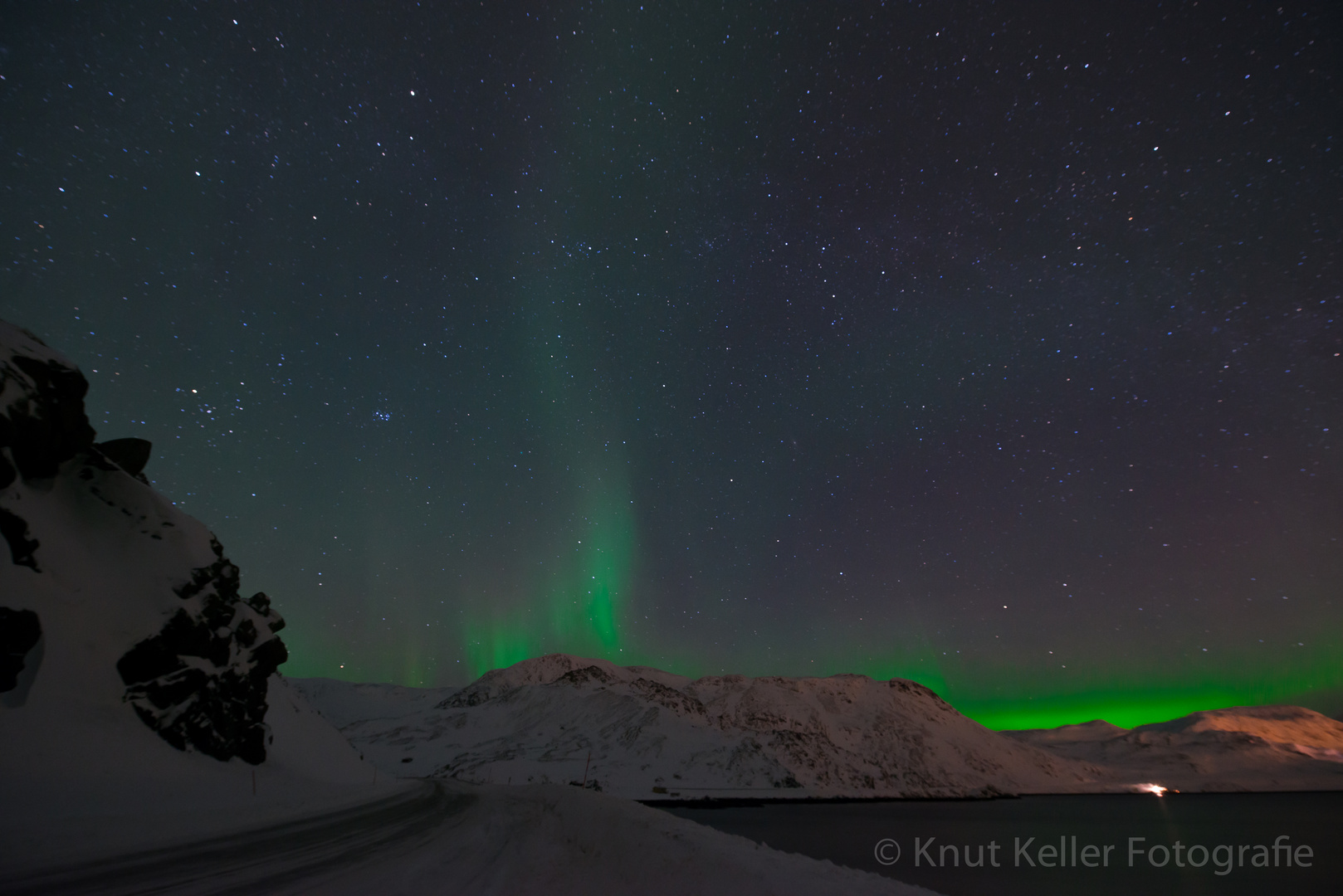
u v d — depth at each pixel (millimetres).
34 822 13516
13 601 19719
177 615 25922
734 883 12805
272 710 36625
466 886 12125
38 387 24031
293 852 13484
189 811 18078
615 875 13789
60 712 19812
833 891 13523
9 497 21969
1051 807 136500
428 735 148250
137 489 28875
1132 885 47000
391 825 19766
